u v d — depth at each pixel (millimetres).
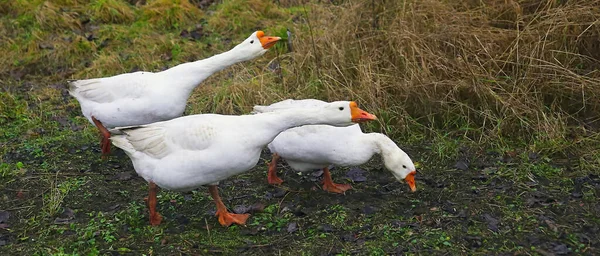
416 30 7691
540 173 6129
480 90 7113
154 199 5273
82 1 10727
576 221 5266
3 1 10398
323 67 7922
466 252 4859
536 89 7156
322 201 5688
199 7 10961
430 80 7246
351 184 6031
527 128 6797
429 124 7184
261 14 10312
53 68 9172
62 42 9570
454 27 7508
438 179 6102
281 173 6297
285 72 8227
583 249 4875
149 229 5277
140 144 5109
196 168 4926
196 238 5156
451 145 6688
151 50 9344
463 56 7406
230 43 9562
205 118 5074
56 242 5137
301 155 5566
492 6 7836
